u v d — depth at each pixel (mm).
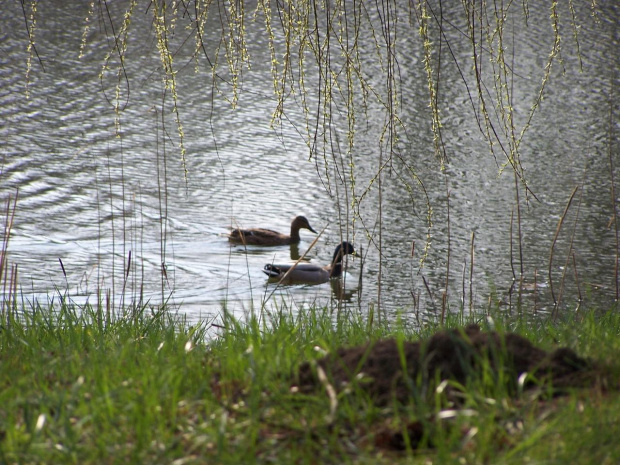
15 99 28906
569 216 20297
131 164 23766
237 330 8680
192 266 17391
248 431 5344
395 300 15422
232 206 21375
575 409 5410
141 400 5699
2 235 18344
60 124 26703
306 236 19828
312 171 23953
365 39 36156
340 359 5949
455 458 4980
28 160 23391
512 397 5754
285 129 27484
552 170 23953
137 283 16141
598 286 15797
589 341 7855
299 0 8312
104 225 19531
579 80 32688
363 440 5312
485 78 32594
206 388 6059
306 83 30734
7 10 41000
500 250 18141
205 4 8320
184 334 9375
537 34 37188
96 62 34000
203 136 26641
